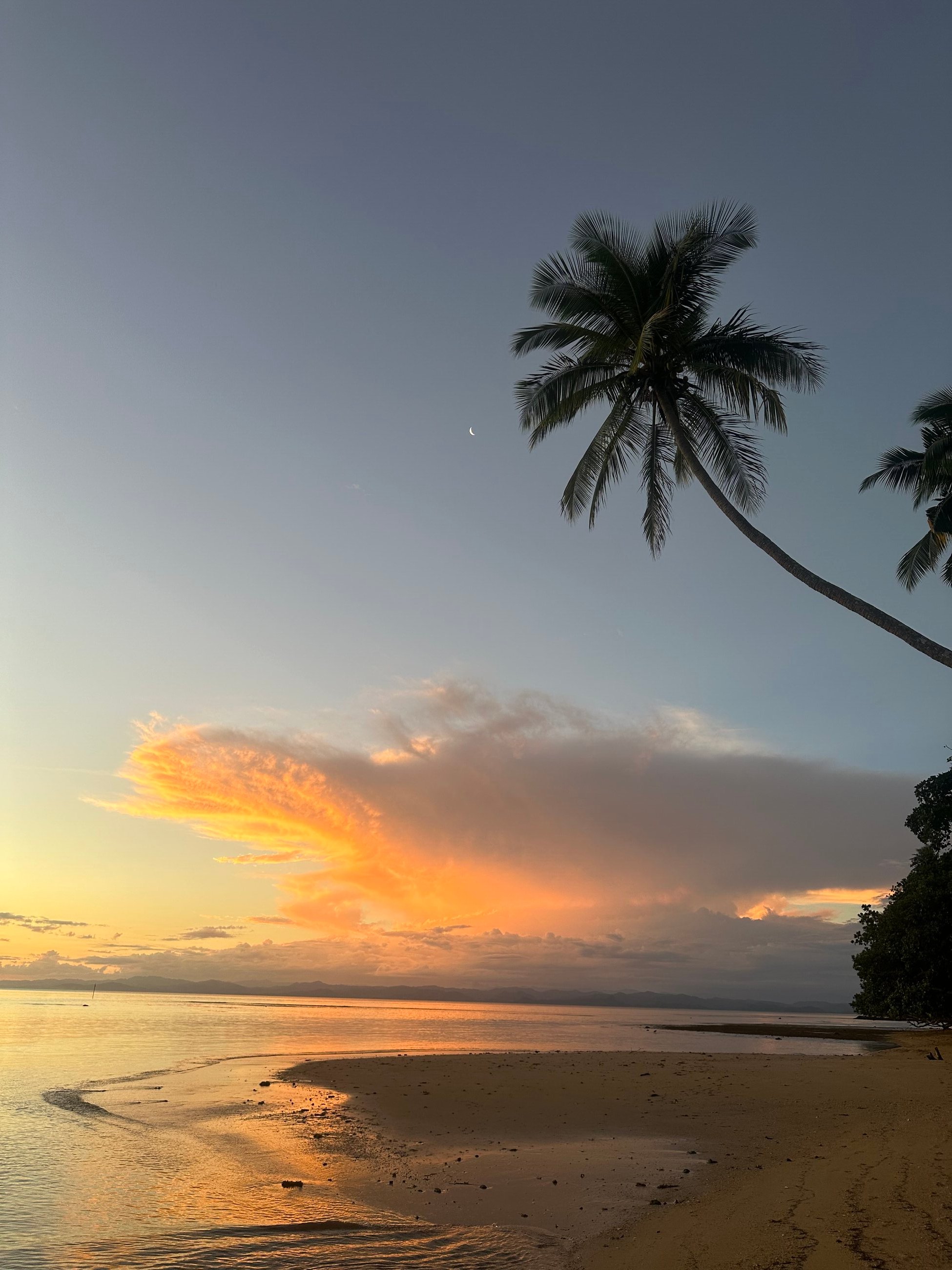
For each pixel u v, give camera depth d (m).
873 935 47.59
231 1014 101.25
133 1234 10.09
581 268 20.64
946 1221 9.30
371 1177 13.13
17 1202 11.58
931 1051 35.94
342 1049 42.88
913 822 43.41
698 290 20.27
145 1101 21.58
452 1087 23.66
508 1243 9.55
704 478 18.45
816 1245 8.64
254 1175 13.34
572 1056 35.06
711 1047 48.84
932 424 29.20
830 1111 18.97
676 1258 8.62
